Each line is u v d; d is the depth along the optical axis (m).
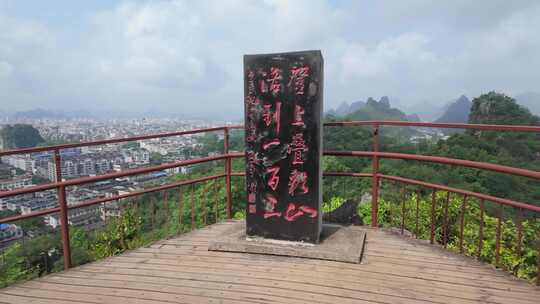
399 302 2.52
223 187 10.98
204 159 4.20
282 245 3.46
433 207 3.62
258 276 2.96
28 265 6.74
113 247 7.06
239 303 2.53
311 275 2.95
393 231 4.00
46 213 3.15
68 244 3.29
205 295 2.66
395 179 3.82
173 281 2.92
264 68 3.49
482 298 2.58
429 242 3.67
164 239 3.90
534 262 5.18
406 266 3.11
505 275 2.95
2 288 2.86
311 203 3.44
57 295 2.74
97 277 3.04
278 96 3.47
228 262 3.27
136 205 5.20
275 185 3.53
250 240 3.61
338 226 4.06
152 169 3.70
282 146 3.49
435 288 2.72
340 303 2.50
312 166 3.41
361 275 2.94
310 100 3.37
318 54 3.30
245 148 3.62
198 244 3.75
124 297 2.68
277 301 2.54
